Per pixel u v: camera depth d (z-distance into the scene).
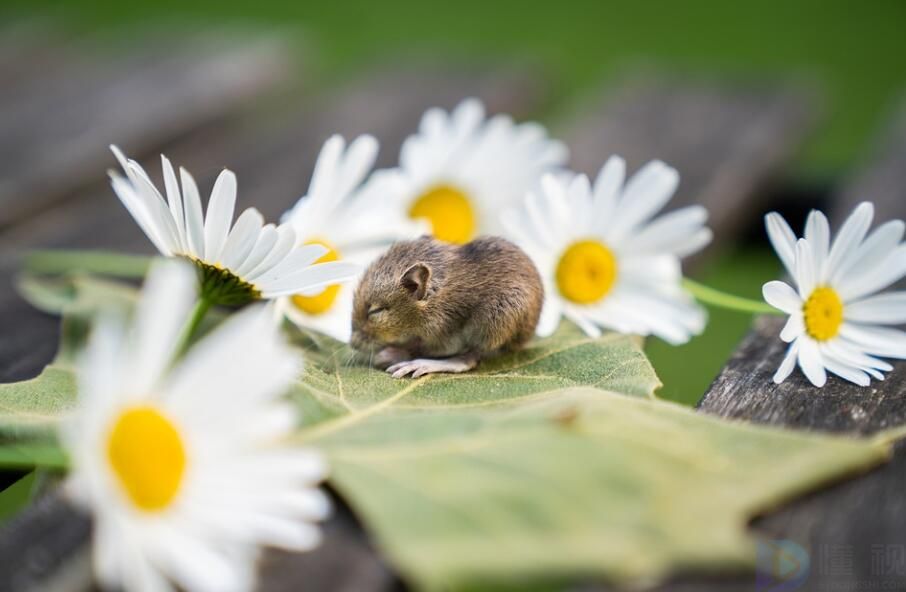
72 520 0.36
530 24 0.97
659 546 0.35
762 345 0.44
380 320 0.45
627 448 0.37
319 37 0.92
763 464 0.37
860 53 0.91
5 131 0.58
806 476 0.37
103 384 0.34
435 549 0.35
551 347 0.44
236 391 0.35
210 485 0.35
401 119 0.61
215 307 0.46
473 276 0.45
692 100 0.64
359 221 0.46
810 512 0.37
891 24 0.99
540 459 0.37
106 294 0.47
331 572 0.36
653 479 0.36
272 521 0.35
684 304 0.46
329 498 0.37
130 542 0.34
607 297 0.46
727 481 0.36
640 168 0.57
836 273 0.42
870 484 0.37
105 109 0.61
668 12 1.02
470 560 0.35
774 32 0.97
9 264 0.50
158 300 0.35
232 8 1.00
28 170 0.55
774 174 0.60
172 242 0.41
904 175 0.55
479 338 0.44
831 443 0.37
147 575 0.34
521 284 0.44
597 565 0.35
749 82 0.65
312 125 0.61
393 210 0.47
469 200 0.49
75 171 0.55
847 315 0.42
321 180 0.45
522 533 0.35
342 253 0.46
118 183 0.42
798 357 0.42
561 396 0.40
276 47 0.69
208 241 0.41
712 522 0.35
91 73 0.65
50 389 0.41
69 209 0.55
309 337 0.44
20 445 0.39
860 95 0.82
